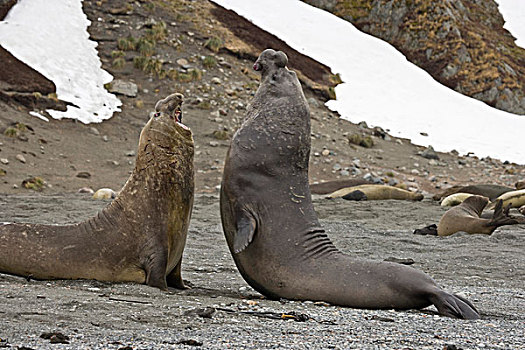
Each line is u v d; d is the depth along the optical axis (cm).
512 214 2991
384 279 1039
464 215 2478
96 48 6462
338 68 7675
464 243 2222
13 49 5878
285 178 1133
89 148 4912
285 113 1162
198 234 2269
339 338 734
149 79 6194
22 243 1214
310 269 1083
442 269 1741
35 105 5284
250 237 1061
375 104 7125
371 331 795
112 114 5581
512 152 6600
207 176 4688
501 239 2302
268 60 1221
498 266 1802
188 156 1248
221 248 1975
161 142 1215
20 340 638
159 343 654
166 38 6894
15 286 1058
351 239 2272
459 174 5669
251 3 8581
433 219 2962
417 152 6162
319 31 8356
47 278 1211
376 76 7731
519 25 9969
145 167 1217
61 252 1207
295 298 1095
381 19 8788
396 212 3159
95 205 2962
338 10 8981
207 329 754
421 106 7306
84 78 5934
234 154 1139
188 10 7656
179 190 1224
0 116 4881
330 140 5866
